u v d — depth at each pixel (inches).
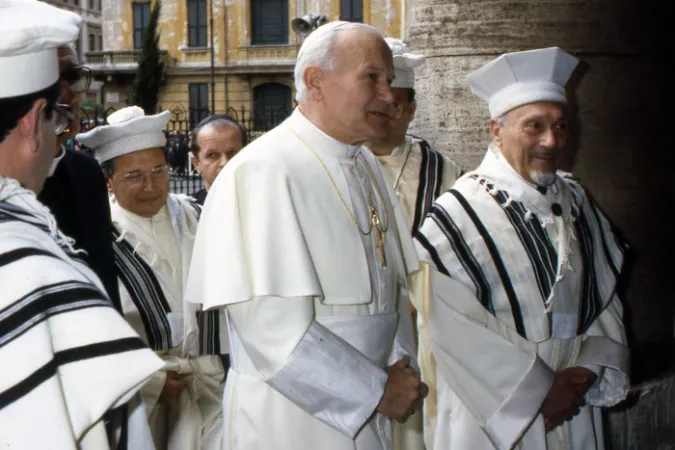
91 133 111.5
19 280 50.1
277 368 77.4
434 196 131.1
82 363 51.6
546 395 95.1
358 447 82.4
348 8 1101.1
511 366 95.5
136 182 111.9
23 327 49.4
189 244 117.5
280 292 77.3
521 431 94.4
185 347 112.4
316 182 83.9
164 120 113.7
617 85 141.4
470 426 100.3
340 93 82.7
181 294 113.6
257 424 81.9
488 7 149.1
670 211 143.8
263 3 1156.5
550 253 99.7
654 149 142.6
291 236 79.0
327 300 81.7
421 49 158.1
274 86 1178.0
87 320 52.2
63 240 56.2
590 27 141.1
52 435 49.1
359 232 85.2
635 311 145.2
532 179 101.3
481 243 99.5
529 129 100.0
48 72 55.5
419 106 159.9
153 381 106.1
